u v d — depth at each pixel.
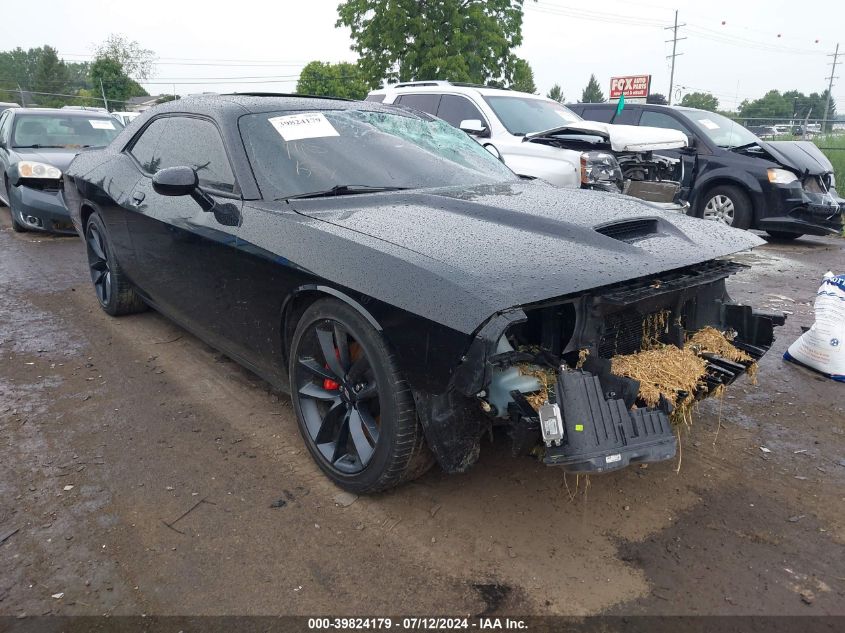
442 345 2.11
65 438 3.19
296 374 2.90
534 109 8.16
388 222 2.68
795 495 2.80
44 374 3.95
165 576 2.26
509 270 2.22
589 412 2.13
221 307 3.32
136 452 3.07
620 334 2.56
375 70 25.53
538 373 2.25
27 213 7.70
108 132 9.08
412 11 24.39
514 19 25.88
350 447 2.79
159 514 2.60
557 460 2.12
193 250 3.37
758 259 7.82
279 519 2.58
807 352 4.23
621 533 2.51
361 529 2.52
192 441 3.18
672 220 2.96
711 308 2.96
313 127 3.46
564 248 2.46
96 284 5.09
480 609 2.13
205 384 3.83
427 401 2.29
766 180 8.22
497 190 3.27
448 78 23.95
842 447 3.23
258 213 2.96
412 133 3.84
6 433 3.23
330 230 2.63
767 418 3.54
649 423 2.21
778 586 2.24
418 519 2.58
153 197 3.79
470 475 2.88
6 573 2.27
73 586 2.21
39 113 8.91
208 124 3.53
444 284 2.15
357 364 2.59
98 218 4.68
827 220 8.12
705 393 2.58
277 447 3.13
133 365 4.10
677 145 7.13
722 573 2.30
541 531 2.52
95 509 2.63
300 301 2.83
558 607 2.14
